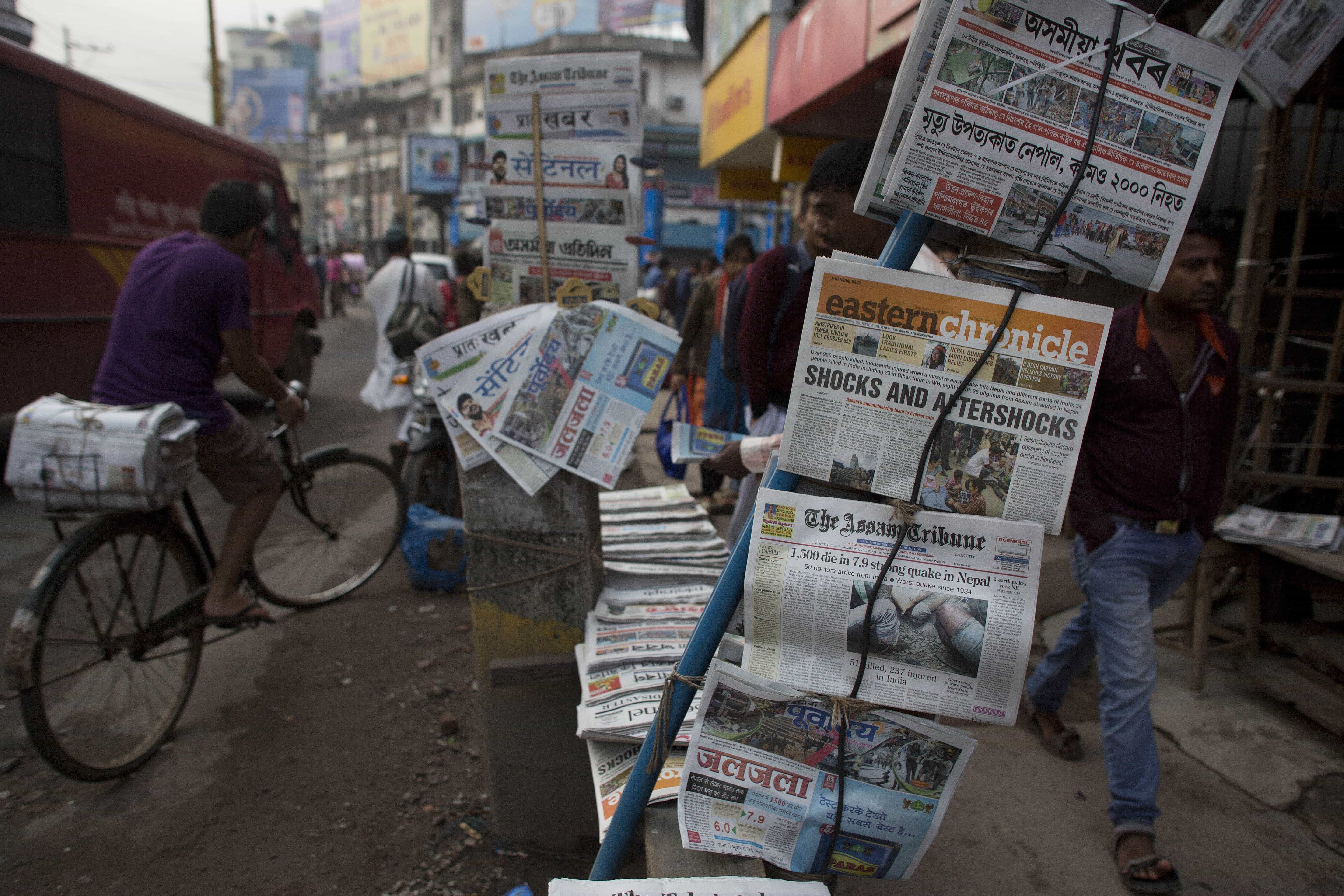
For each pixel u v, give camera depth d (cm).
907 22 386
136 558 244
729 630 123
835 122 631
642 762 116
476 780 236
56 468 212
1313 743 245
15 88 486
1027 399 97
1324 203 318
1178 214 93
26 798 222
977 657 101
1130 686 196
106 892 191
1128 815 198
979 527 99
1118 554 199
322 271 2056
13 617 324
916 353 98
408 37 4106
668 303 1172
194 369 249
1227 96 92
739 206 1627
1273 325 320
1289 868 201
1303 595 292
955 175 93
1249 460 312
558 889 105
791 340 215
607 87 176
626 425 175
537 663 176
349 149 4909
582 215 184
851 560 103
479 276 195
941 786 109
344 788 231
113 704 249
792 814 112
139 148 600
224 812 220
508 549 183
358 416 796
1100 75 91
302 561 363
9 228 487
